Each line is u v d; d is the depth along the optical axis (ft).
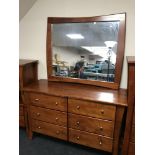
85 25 6.71
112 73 6.60
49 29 7.30
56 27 7.20
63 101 6.19
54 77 7.60
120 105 5.34
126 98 5.72
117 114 5.55
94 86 6.99
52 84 7.31
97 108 5.72
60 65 7.45
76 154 6.52
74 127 6.31
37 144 7.11
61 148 6.87
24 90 6.71
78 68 7.15
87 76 7.04
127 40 6.39
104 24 6.41
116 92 6.31
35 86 7.03
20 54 8.23
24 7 7.22
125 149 5.78
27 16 7.72
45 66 7.97
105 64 6.66
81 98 5.77
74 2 6.84
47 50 7.51
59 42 7.27
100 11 6.55
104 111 5.65
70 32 7.00
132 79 5.07
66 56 7.27
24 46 8.13
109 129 5.78
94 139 6.10
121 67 6.40
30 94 6.73
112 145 5.91
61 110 6.33
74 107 6.07
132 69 5.00
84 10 6.77
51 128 6.76
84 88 6.76
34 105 6.82
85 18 6.64
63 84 7.31
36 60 7.88
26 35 7.96
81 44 6.92
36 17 7.58
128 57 5.83
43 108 6.67
